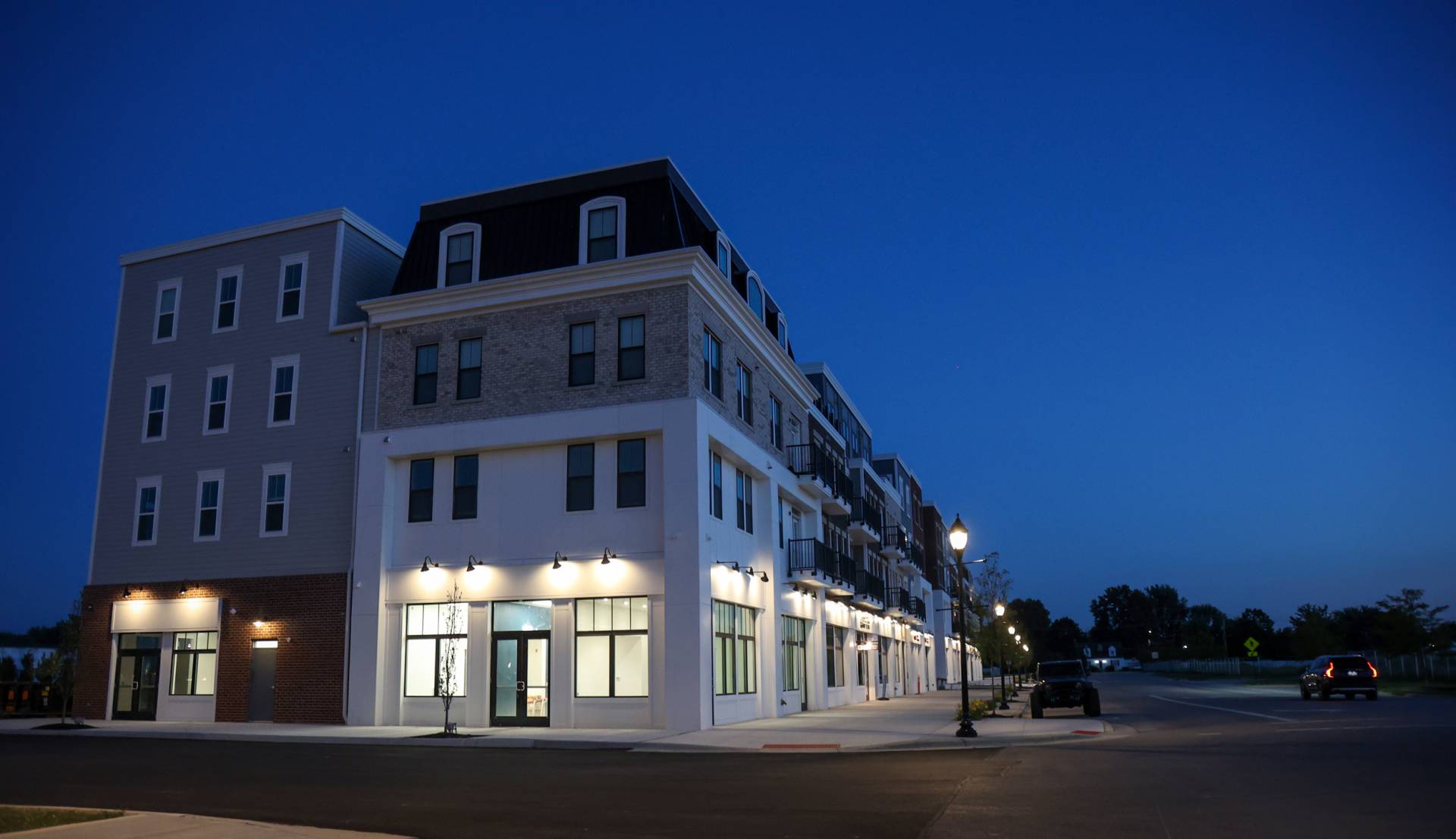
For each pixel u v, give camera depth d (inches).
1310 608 3725.4
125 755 821.2
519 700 1097.4
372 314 1238.3
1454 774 530.3
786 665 1396.4
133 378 1387.8
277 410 1288.1
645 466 1101.7
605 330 1137.4
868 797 510.9
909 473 3056.1
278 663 1208.8
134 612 1301.7
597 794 538.3
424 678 1143.0
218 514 1290.6
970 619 2381.9
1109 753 725.3
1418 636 2393.0
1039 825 414.6
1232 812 432.1
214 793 554.3
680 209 1197.7
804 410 1621.6
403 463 1201.4
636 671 1063.6
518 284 1168.8
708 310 1186.6
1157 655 6589.6
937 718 1229.7
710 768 687.1
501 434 1144.2
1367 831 379.9
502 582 1120.2
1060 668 1282.0
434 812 476.1
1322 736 781.9
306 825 438.9
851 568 1697.8
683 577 1048.2
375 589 1158.3
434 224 1272.1
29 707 1375.5
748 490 1314.0
